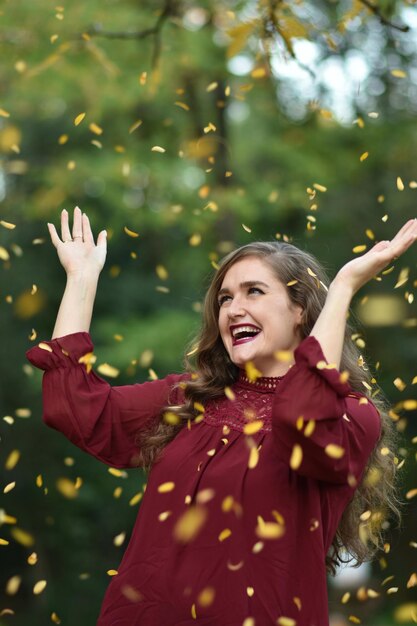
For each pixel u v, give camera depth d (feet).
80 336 9.11
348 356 9.41
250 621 7.50
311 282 8.79
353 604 27.84
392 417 9.49
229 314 8.66
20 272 41.63
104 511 42.75
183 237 41.11
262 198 31.73
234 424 8.45
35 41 25.48
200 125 31.14
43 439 41.29
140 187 30.60
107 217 37.22
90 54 25.90
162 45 27.04
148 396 9.24
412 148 33.50
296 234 36.50
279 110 31.65
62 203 31.68
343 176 33.88
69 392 8.93
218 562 7.84
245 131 33.58
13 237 41.09
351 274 7.97
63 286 42.86
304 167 32.17
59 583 41.57
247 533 7.88
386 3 12.81
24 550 41.60
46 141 39.22
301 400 7.51
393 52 29.68
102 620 8.21
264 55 11.54
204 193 14.43
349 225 37.32
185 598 7.82
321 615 7.79
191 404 8.83
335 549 9.42
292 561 7.80
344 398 7.70
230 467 8.12
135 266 42.57
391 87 31.50
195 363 9.37
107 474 41.27
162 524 8.18
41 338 42.34
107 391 9.13
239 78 30.01
